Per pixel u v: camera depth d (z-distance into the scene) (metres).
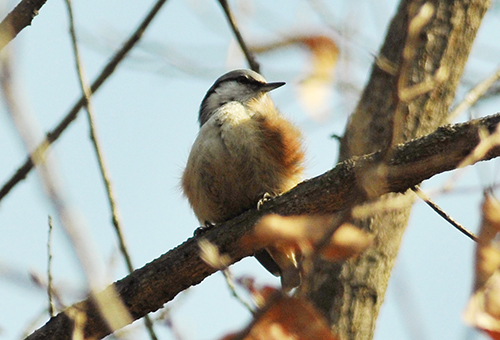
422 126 8.75
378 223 8.40
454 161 6.80
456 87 9.14
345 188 7.39
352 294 8.41
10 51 3.71
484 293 4.62
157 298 8.05
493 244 4.76
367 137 8.37
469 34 9.29
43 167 3.79
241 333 4.68
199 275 7.99
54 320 7.74
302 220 4.95
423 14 5.29
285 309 4.70
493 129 6.66
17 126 3.68
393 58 8.97
